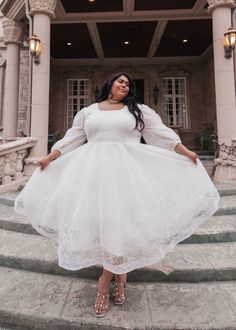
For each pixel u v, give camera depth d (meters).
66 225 2.06
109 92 2.44
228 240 3.62
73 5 9.16
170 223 2.17
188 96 15.42
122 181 2.10
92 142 2.34
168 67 15.48
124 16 9.88
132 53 14.46
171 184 2.27
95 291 2.66
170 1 8.88
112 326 2.14
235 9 6.96
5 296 2.57
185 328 2.12
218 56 6.73
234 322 2.17
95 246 2.04
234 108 6.58
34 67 7.04
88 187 2.10
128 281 2.84
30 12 7.24
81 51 14.13
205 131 14.16
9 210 4.79
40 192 2.38
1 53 12.94
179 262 3.01
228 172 6.23
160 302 2.46
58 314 2.28
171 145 2.40
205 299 2.51
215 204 2.32
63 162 2.43
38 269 3.07
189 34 12.05
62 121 15.61
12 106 9.91
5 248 3.43
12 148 6.10
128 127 2.28
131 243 2.01
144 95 15.48
